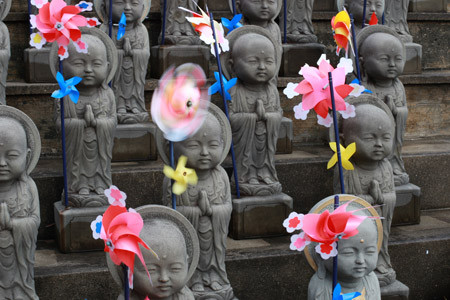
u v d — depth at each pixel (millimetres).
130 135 3889
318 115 2396
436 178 4188
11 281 2762
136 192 3602
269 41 3512
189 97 2131
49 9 2664
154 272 2316
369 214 2553
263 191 3584
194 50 4324
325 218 2129
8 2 3645
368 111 3100
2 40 3613
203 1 4781
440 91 4922
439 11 5391
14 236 2729
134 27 4004
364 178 3219
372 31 3822
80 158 3328
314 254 2588
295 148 4406
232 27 3537
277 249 3389
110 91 3381
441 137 4910
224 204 2965
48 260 3189
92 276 3035
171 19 4375
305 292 3369
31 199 2771
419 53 4945
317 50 4582
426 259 3572
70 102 3283
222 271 3010
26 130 2742
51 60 3184
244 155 3594
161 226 2357
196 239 2443
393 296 3258
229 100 3561
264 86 3592
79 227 3289
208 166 2834
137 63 3980
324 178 3920
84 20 2738
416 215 3885
